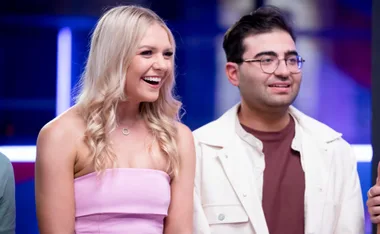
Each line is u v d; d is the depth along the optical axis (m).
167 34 2.78
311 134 3.38
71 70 9.05
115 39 2.68
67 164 2.64
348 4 8.81
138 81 2.70
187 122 8.83
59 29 9.01
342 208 3.27
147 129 2.84
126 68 2.68
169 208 2.81
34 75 9.17
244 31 3.33
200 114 8.83
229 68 3.43
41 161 2.66
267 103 3.22
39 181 2.66
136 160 2.74
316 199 3.21
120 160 2.71
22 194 7.79
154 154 2.78
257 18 3.33
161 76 2.73
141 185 2.67
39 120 9.27
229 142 3.31
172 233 2.79
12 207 3.05
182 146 2.89
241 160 3.27
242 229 3.18
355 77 8.96
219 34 8.68
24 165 8.40
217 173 3.26
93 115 2.69
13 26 9.06
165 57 2.78
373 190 2.99
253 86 3.25
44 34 9.08
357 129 9.04
